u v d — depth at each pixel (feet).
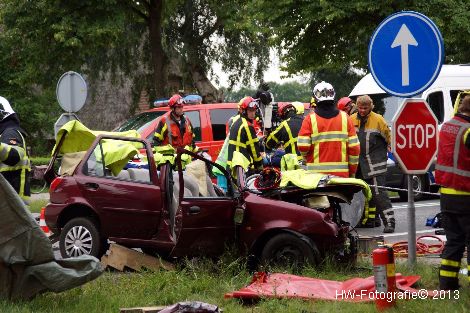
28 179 34.27
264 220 32.17
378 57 30.04
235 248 32.76
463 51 104.42
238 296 27.53
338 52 93.40
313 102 44.93
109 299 27.73
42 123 129.08
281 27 88.43
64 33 91.25
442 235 41.98
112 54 109.60
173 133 50.67
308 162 36.83
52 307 26.20
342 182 32.37
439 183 27.37
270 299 26.81
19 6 93.66
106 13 93.20
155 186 36.45
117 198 36.50
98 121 148.77
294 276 29.40
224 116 61.41
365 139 46.29
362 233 46.34
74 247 36.99
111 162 37.01
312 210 31.94
